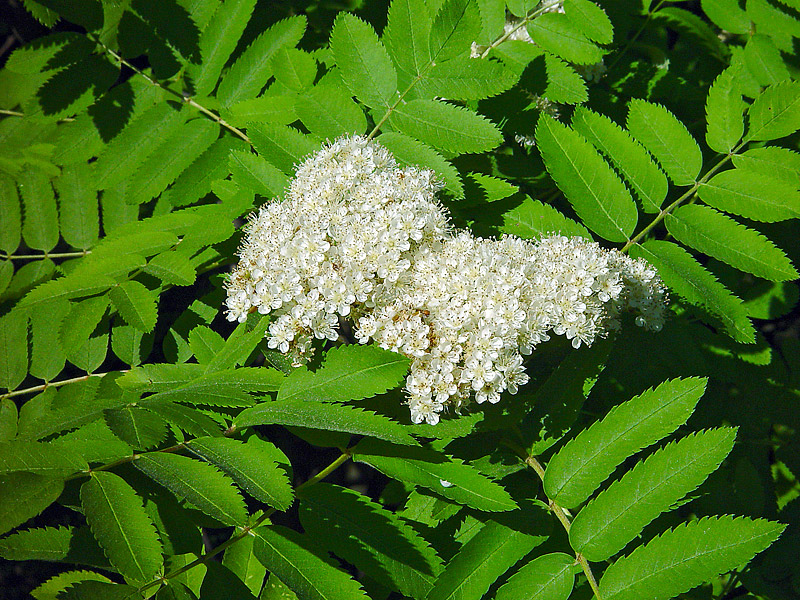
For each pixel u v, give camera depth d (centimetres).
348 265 35
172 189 42
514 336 34
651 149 40
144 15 42
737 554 30
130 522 28
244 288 36
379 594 34
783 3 43
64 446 29
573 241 36
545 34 43
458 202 39
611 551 31
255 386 32
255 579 33
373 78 40
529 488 36
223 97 43
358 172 37
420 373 33
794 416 44
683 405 33
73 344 35
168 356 40
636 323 38
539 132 39
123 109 42
